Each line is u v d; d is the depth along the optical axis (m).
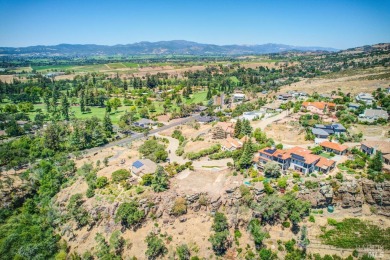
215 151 131.88
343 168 105.25
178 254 86.12
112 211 99.50
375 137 133.50
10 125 196.88
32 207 113.94
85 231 99.25
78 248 95.00
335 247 86.12
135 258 87.88
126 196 102.06
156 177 103.12
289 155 109.31
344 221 93.25
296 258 83.25
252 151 116.38
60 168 135.00
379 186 94.94
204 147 138.75
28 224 105.25
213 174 110.69
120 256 88.88
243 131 146.88
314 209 96.12
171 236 92.38
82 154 155.75
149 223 96.88
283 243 88.25
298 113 173.88
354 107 177.62
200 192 99.12
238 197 96.50
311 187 96.19
